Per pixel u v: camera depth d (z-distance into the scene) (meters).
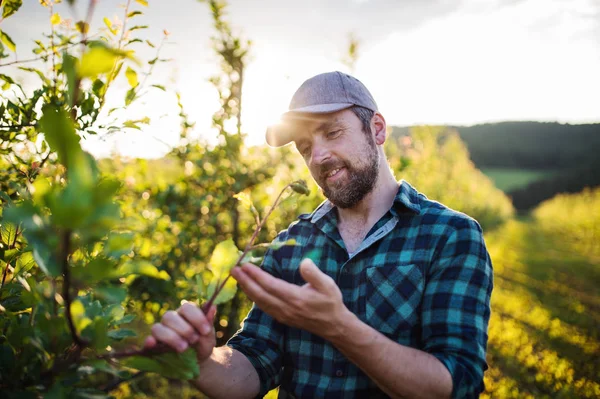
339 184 1.41
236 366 1.31
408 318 1.30
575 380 5.16
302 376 1.39
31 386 0.69
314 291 0.91
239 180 3.87
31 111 1.17
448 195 14.73
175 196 3.90
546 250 20.67
